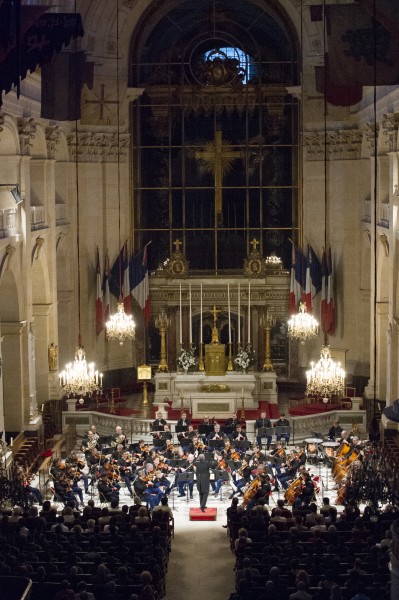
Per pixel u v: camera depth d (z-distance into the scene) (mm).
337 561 21156
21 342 35531
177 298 45094
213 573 25906
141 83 45531
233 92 45375
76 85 32625
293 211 45594
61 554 22312
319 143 44562
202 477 30797
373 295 40469
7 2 21516
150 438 38469
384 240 38438
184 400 41156
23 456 33750
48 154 39688
